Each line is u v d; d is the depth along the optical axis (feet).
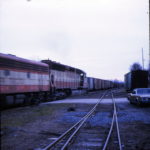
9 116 39.65
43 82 64.95
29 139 24.02
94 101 74.18
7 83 46.78
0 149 20.35
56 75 78.43
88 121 34.76
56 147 20.76
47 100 71.56
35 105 58.49
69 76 95.04
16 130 28.40
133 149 19.94
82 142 22.45
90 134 25.98
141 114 41.75
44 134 26.37
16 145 21.67
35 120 36.19
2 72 45.32
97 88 181.98
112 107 55.52
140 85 102.94
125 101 73.61
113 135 25.31
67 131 26.48
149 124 31.96
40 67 63.21
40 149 20.29
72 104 63.46
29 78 56.13
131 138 23.95
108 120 35.58
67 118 38.27
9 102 47.26
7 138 24.45
